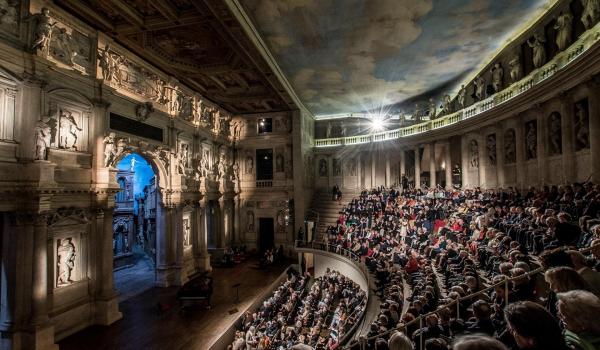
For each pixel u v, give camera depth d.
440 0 15.39
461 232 16.27
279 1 15.37
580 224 8.75
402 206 24.22
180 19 15.77
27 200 12.70
